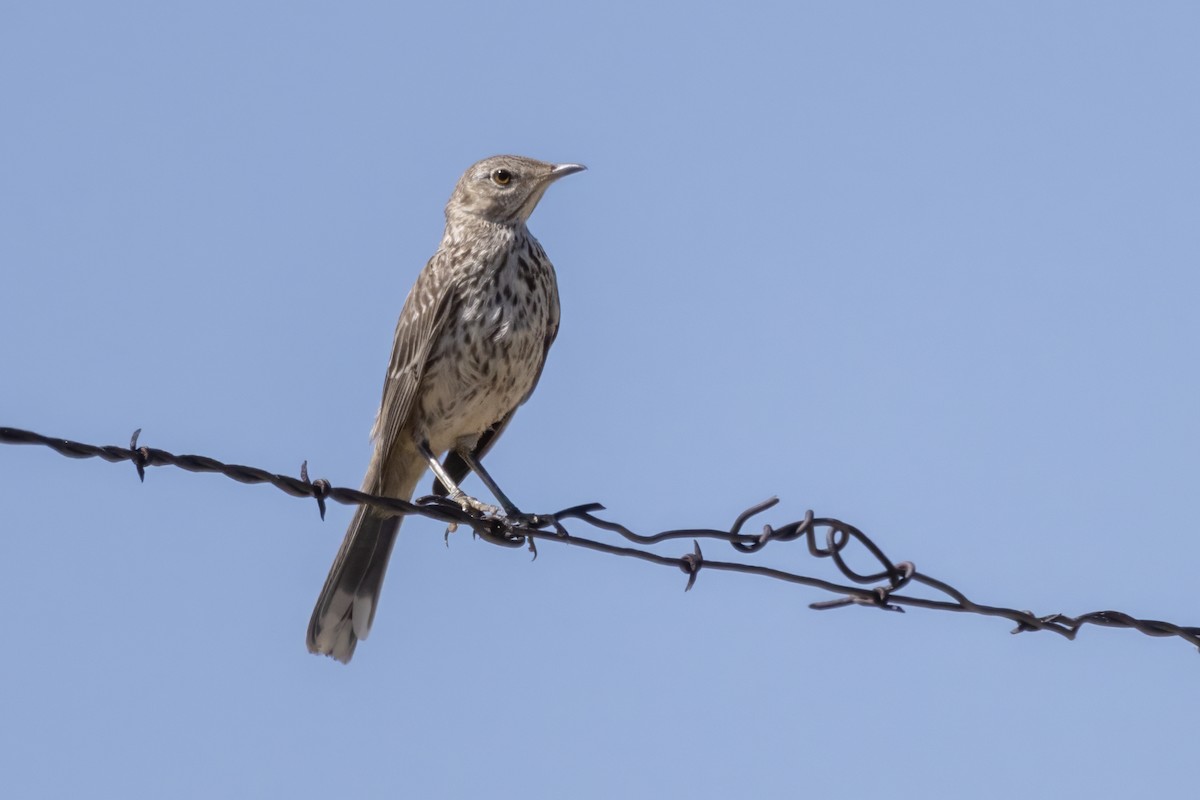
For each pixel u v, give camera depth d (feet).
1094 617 32.83
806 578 31.35
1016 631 32.65
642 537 31.55
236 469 27.96
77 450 25.86
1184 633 33.01
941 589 31.76
